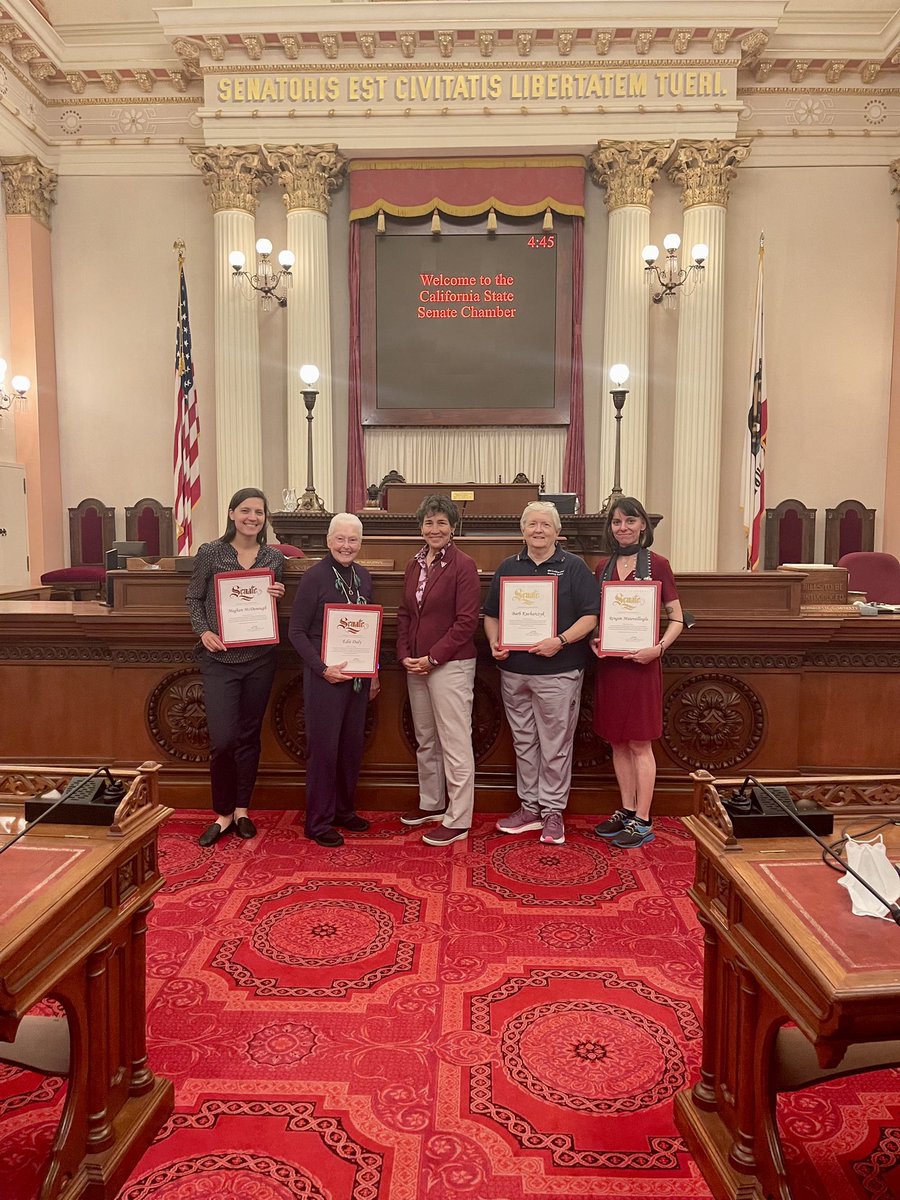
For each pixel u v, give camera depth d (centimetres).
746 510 820
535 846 386
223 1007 254
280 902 326
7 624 427
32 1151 192
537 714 392
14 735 441
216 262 915
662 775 428
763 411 811
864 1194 181
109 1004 186
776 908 159
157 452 977
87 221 963
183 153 950
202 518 967
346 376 959
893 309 937
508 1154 193
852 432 948
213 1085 217
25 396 910
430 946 292
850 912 158
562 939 298
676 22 828
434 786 411
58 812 198
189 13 837
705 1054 199
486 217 927
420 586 391
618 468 676
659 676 379
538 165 909
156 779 212
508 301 934
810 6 878
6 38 853
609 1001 258
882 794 214
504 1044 236
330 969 276
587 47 863
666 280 917
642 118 879
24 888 163
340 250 948
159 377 970
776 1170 167
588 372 947
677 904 326
